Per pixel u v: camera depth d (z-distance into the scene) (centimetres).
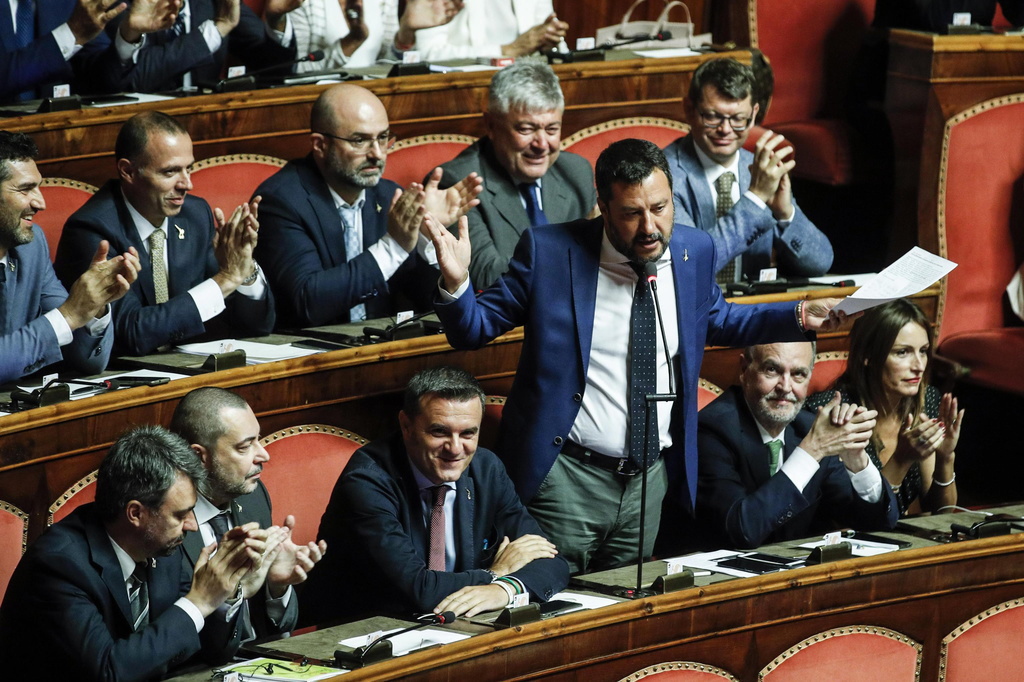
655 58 1444
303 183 1207
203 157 1281
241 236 1116
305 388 1098
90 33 1252
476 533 1000
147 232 1132
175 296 1138
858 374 1212
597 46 1509
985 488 1458
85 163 1229
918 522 1121
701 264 1009
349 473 991
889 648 1038
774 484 1078
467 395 980
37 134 1196
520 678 892
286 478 1094
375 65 1483
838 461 1132
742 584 970
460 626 896
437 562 991
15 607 834
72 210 1223
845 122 1592
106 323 1037
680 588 955
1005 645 1080
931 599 1050
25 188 998
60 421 979
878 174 1561
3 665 838
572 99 1412
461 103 1375
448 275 962
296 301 1173
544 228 1003
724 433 1116
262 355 1105
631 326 995
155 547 847
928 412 1248
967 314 1482
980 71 1466
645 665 948
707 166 1302
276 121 1310
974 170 1476
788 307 998
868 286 938
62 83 1330
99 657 810
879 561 1021
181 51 1368
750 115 1282
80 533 842
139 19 1300
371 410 1140
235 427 944
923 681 1055
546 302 991
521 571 955
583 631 915
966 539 1070
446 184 1254
